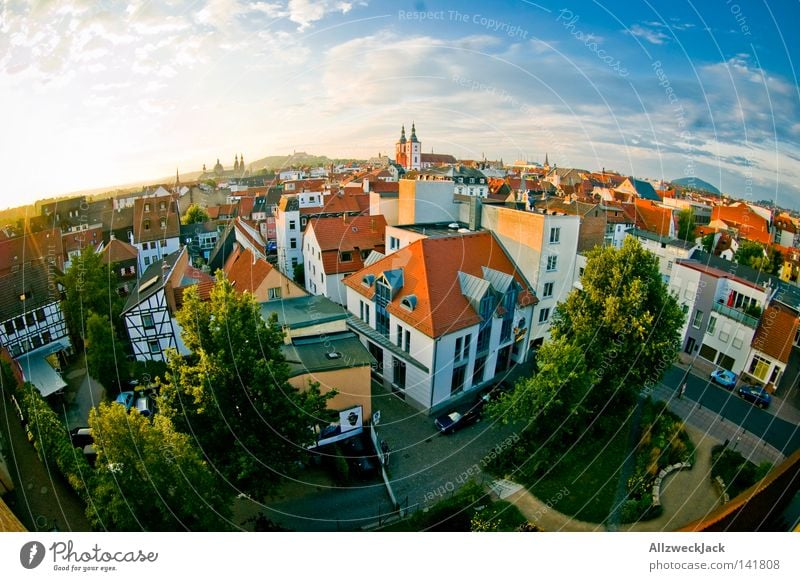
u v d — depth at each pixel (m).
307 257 37.66
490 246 27.19
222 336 13.20
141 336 24.09
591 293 19.83
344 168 84.19
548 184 59.34
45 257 24.73
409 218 32.66
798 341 22.75
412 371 23.05
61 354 22.92
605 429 19.14
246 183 84.62
